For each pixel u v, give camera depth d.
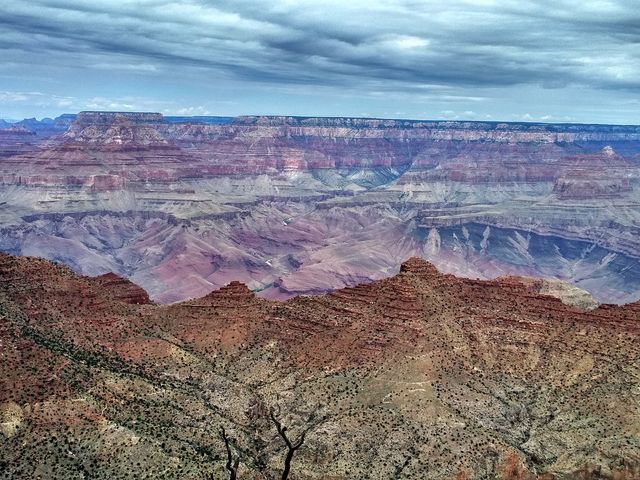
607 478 125.81
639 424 136.88
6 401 126.00
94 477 116.69
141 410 137.38
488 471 127.50
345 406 144.12
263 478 122.12
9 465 115.69
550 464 131.00
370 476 124.69
